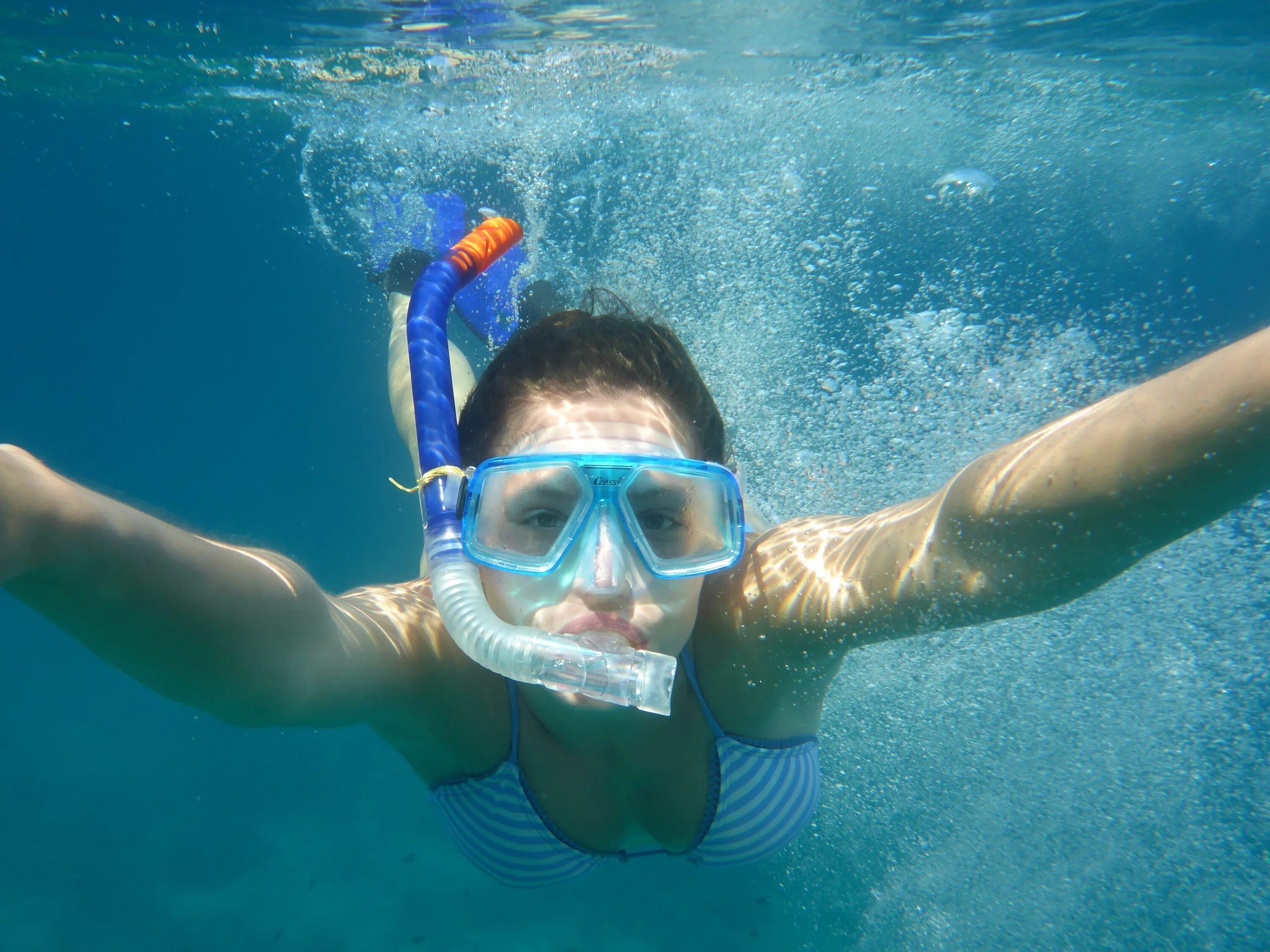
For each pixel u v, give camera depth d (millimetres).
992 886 3938
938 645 4051
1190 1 9336
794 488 4754
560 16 9602
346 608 1763
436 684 1928
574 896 6887
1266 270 27344
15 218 32062
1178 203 24031
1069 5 9391
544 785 2150
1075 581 1307
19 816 8656
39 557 962
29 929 6980
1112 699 3908
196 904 7234
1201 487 1098
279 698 1429
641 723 2057
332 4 9273
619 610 1556
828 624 1740
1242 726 3734
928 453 5066
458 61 11203
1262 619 3742
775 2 9211
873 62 11484
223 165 21828
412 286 5465
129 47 11125
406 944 6598
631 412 1773
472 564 1499
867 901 4301
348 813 8531
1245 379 1021
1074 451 1181
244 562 1318
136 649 1193
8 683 12172
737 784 2217
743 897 6621
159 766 9625
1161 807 3742
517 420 1796
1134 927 3572
